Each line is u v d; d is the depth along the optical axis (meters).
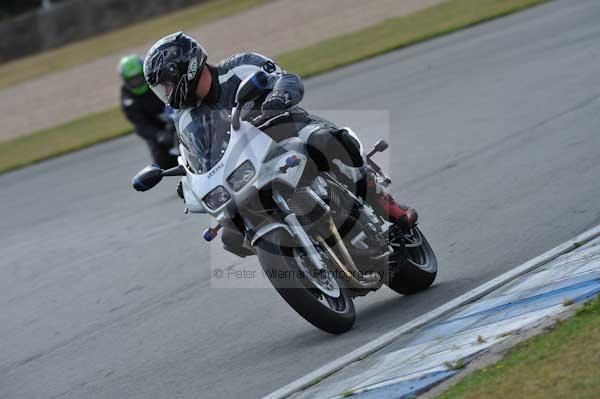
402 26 74.94
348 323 18.80
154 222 35.19
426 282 20.84
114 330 23.47
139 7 142.25
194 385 18.31
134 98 42.06
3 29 142.88
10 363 22.77
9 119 82.94
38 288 29.58
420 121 40.25
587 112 34.22
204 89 18.50
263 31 92.12
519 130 34.31
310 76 62.62
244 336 20.72
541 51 49.03
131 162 50.75
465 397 13.11
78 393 19.62
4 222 42.84
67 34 143.12
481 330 15.91
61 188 48.09
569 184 26.23
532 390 12.66
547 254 20.22
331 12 93.31
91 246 33.69
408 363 15.54
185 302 24.38
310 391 15.98
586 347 13.38
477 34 61.50
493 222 24.77
